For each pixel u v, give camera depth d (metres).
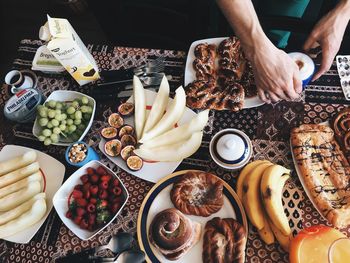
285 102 1.04
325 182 0.91
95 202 0.93
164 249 0.86
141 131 1.03
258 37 0.96
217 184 0.92
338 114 0.97
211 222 0.89
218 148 0.94
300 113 1.03
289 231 0.83
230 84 1.05
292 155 0.96
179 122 1.04
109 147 1.02
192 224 0.90
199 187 0.93
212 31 1.39
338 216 0.86
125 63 1.16
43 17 2.25
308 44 1.05
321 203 0.88
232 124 1.04
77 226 0.93
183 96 1.03
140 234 0.92
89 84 1.15
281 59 0.95
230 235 0.85
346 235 0.88
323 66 1.01
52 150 1.07
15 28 2.24
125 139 1.03
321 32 1.02
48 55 1.18
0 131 1.12
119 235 0.92
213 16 1.33
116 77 1.12
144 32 1.51
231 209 0.91
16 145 1.08
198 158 1.01
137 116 1.04
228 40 1.10
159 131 1.01
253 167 0.94
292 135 0.97
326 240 0.79
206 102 1.04
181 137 1.00
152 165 0.99
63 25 0.99
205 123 1.00
